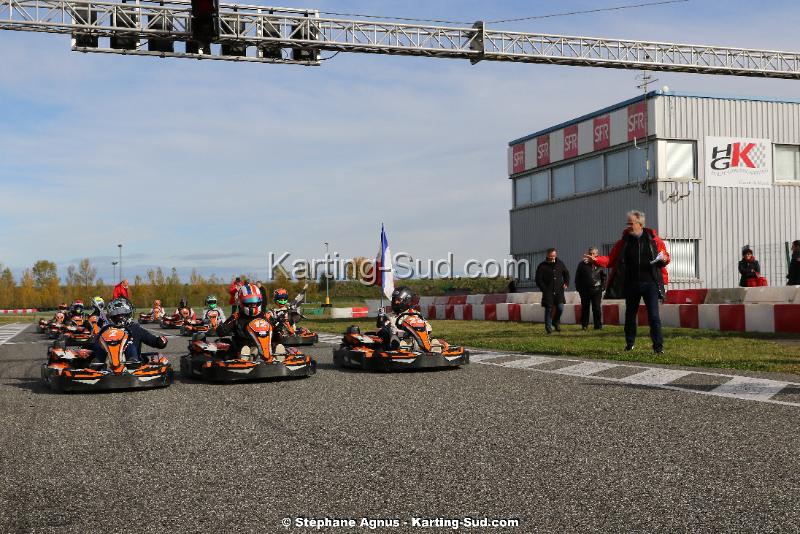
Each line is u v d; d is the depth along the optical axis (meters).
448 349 9.88
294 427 5.98
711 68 23.70
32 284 77.19
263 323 9.52
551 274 14.91
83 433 6.00
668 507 3.70
